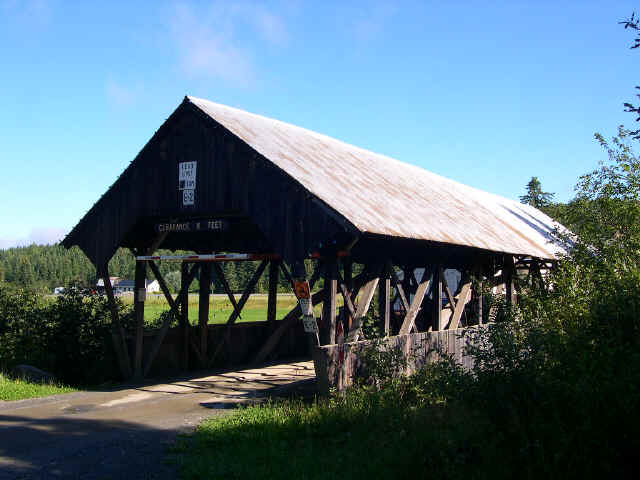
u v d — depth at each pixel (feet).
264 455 22.36
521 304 26.30
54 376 43.42
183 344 49.39
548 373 19.35
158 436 26.45
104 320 47.21
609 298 22.08
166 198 41.86
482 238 47.14
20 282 51.49
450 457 19.77
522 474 18.04
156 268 46.98
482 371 21.24
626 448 17.75
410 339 37.35
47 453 23.56
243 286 228.02
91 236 45.60
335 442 23.77
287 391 35.73
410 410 25.50
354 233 31.30
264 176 36.52
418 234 36.19
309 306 32.60
